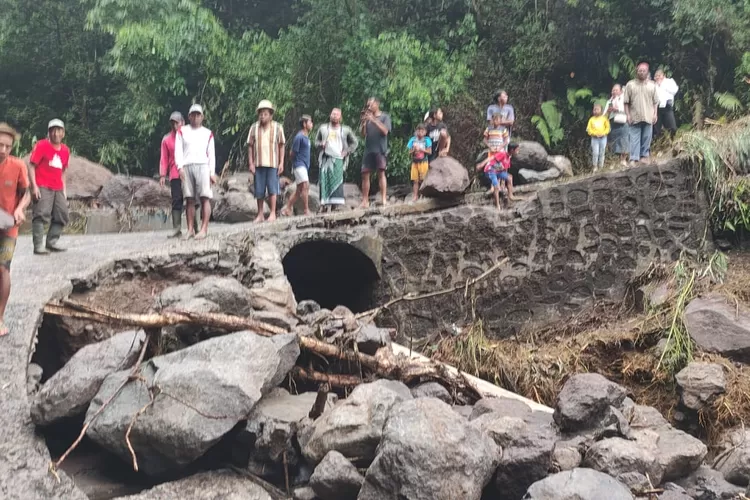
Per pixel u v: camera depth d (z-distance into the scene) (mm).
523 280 10852
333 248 10367
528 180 14984
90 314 5602
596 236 11047
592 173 11539
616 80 19844
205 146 9133
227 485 4555
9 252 5559
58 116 24234
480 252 10789
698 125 16469
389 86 17609
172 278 7910
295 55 19016
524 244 10891
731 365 8461
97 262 7613
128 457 4656
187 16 19938
